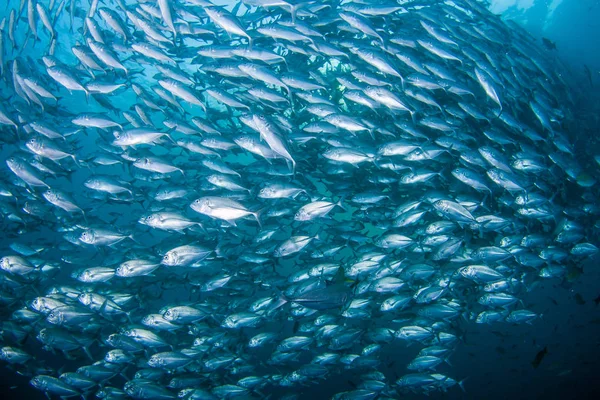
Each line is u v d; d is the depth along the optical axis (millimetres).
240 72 3561
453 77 3525
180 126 3641
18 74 3555
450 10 4055
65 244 4012
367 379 3385
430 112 3922
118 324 3541
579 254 3541
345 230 3904
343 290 2320
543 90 4277
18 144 3988
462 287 3510
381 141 4262
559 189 3990
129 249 3742
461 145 3592
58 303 3336
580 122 5324
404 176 3623
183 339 3641
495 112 3689
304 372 3352
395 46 3855
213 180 3537
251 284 3775
